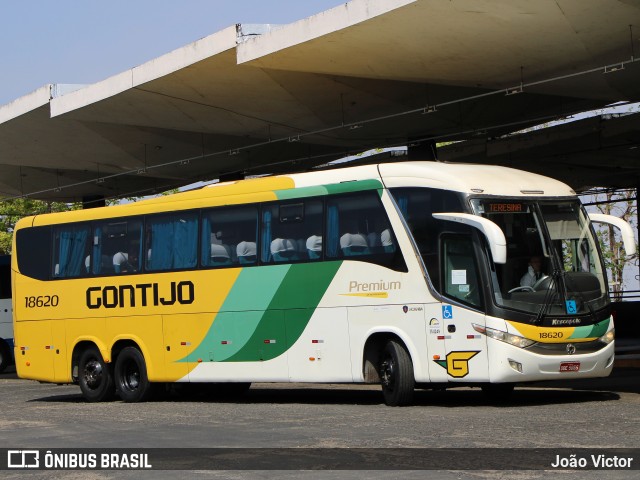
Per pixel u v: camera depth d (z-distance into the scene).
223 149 38.75
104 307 20.38
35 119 35.31
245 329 18.05
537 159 37.41
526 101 30.84
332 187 17.05
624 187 44.41
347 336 16.64
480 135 35.53
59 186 48.06
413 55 23.81
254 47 24.64
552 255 15.61
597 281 15.91
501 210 15.54
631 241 16.16
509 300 15.15
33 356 21.59
